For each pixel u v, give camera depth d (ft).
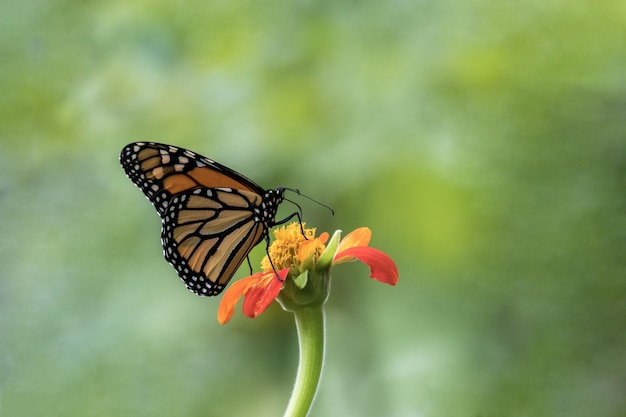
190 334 4.49
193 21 4.61
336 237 3.92
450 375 4.44
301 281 3.92
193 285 4.05
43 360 4.58
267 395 4.46
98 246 4.58
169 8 4.61
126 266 4.56
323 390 4.43
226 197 4.04
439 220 4.44
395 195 4.43
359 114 4.49
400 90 4.49
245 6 4.61
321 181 4.45
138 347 4.49
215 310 4.49
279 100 4.52
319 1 4.60
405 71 4.51
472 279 4.52
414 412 4.42
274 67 4.55
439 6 4.58
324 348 3.92
